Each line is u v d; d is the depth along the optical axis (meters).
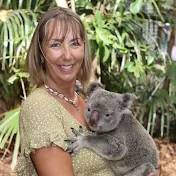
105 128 2.33
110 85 5.41
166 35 5.54
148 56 4.69
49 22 2.14
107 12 4.82
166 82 5.62
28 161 2.11
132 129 2.48
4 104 5.39
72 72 2.21
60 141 2.01
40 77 2.30
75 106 2.35
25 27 4.29
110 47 4.46
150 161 2.51
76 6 4.73
